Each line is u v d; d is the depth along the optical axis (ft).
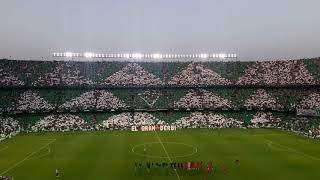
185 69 467.93
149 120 387.75
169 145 279.08
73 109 394.93
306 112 379.76
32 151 258.78
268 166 213.05
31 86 413.18
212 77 454.81
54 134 336.70
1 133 327.88
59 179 186.50
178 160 228.84
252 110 410.11
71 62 458.50
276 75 447.01
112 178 187.73
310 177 190.29
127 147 271.28
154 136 322.75
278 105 407.03
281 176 191.93
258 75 453.99
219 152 252.83
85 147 271.49
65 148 268.41
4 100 389.80
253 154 246.47
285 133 338.13
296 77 433.07
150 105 411.75
